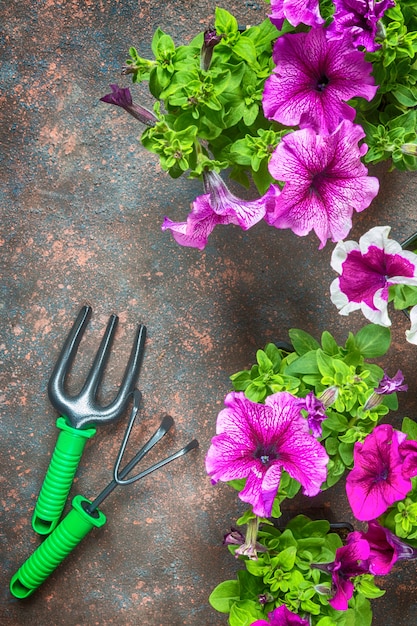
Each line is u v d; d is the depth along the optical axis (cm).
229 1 92
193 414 96
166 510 97
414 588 98
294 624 75
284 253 95
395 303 74
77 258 95
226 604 82
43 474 96
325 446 82
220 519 97
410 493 80
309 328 96
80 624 98
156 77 71
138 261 95
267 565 80
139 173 94
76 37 93
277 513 81
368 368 81
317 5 66
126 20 92
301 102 69
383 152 75
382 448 75
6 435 96
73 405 91
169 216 94
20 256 95
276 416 73
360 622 83
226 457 73
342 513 97
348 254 70
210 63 71
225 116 73
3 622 98
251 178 92
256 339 96
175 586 97
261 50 72
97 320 95
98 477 96
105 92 93
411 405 96
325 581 82
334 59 68
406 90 74
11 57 93
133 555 97
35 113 93
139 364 94
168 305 95
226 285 95
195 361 96
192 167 74
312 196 69
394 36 68
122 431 96
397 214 94
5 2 92
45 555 92
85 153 94
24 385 96
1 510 97
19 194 94
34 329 95
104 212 94
